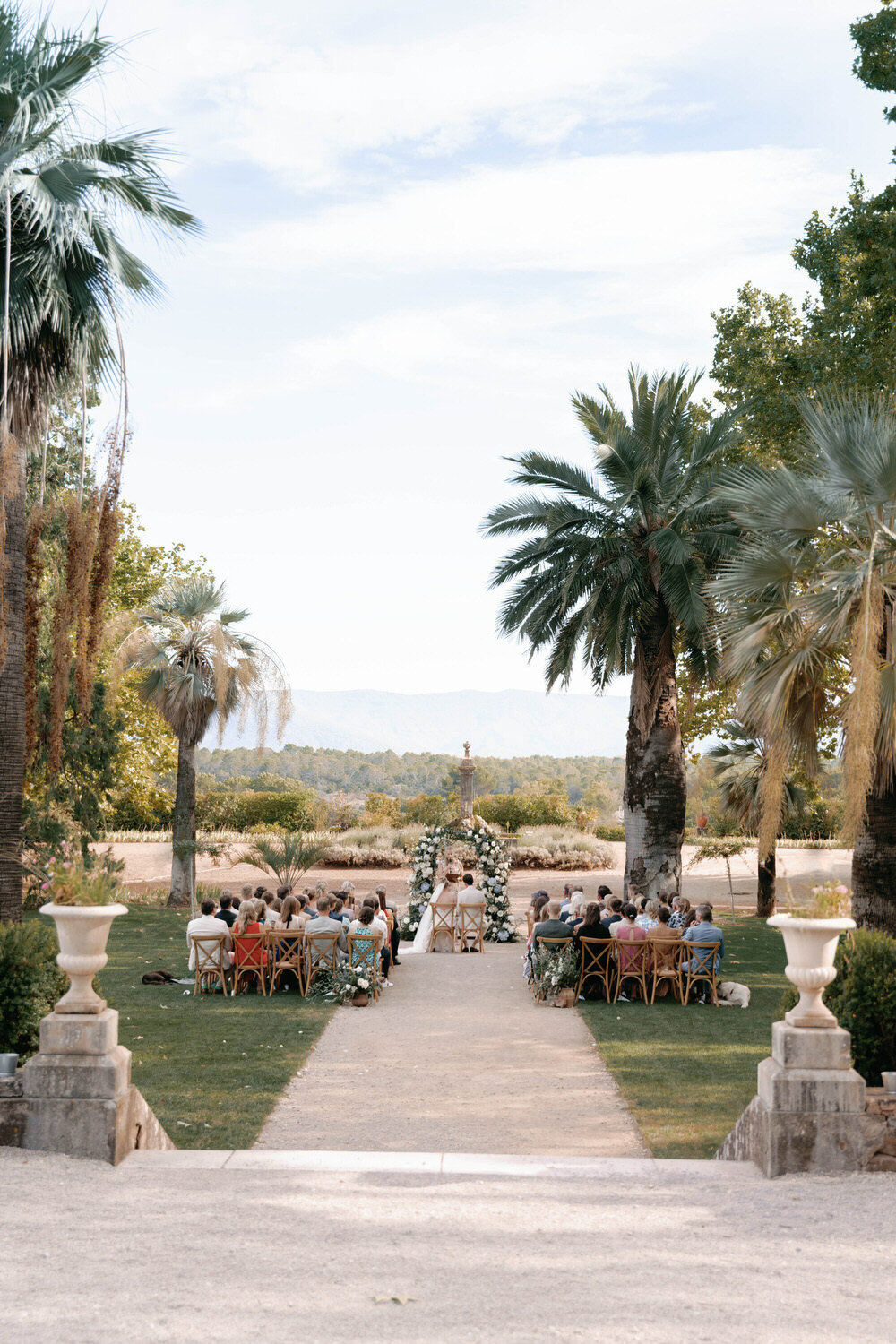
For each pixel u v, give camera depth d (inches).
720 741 1000.2
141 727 1337.4
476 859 842.8
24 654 437.1
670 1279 164.1
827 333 792.9
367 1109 322.3
